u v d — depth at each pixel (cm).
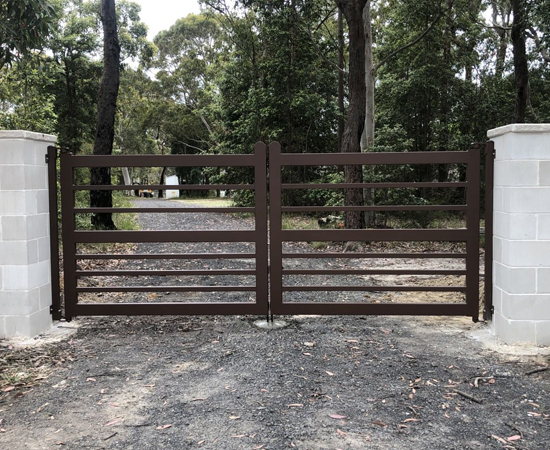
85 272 525
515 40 1714
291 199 2028
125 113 4816
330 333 483
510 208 436
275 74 2006
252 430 289
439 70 2009
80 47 2586
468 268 510
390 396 337
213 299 643
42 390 352
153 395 342
